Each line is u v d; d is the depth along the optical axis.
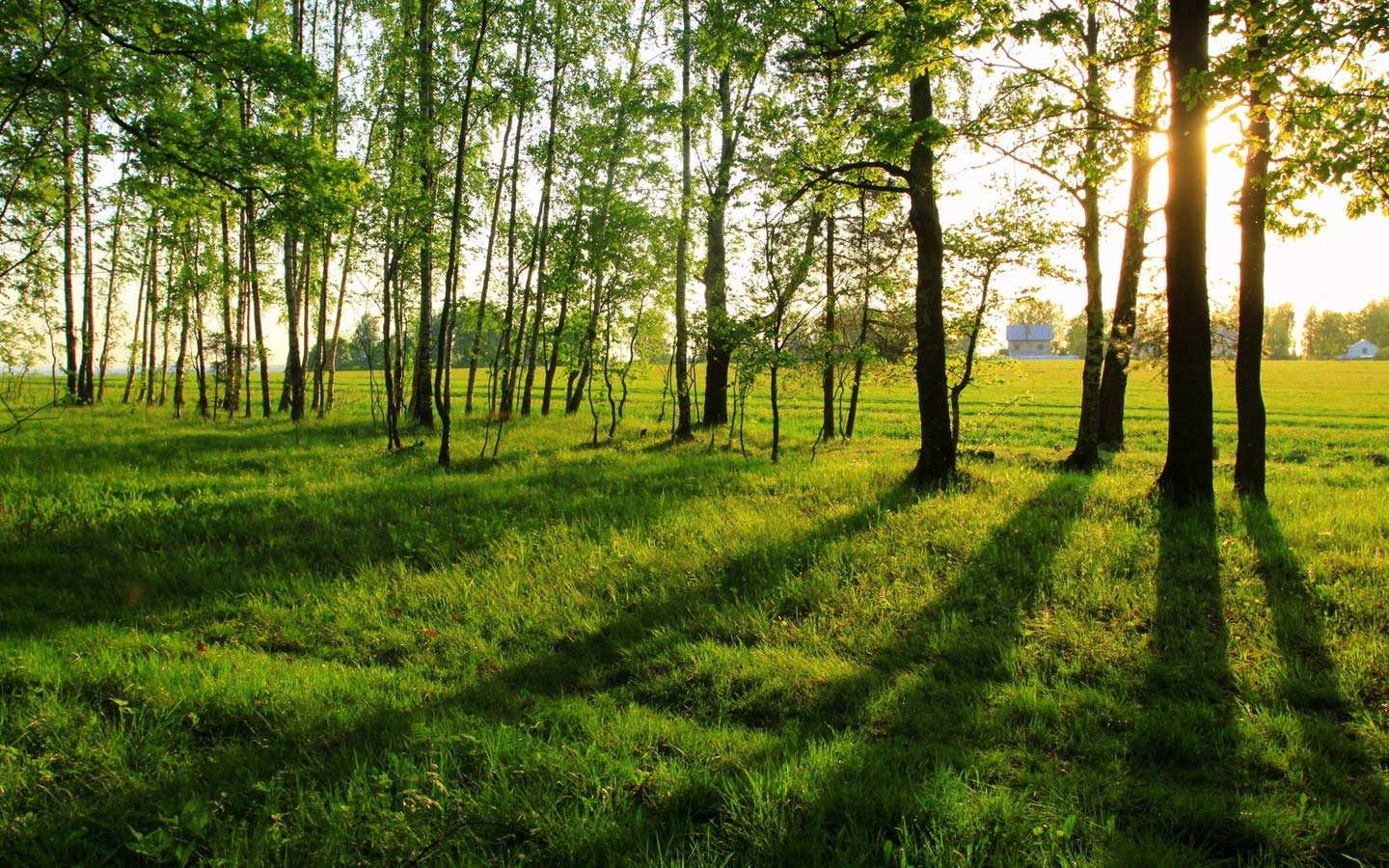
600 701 4.50
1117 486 9.47
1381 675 4.54
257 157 9.97
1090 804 3.36
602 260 16.30
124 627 5.62
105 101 8.89
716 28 15.00
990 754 3.79
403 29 17.05
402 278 15.85
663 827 3.17
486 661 5.14
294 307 20.08
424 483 10.91
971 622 5.57
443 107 14.79
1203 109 8.01
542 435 18.38
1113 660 4.92
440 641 5.45
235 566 7.05
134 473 11.51
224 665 4.74
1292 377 63.59
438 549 7.59
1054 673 4.80
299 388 20.17
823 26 10.98
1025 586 6.15
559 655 5.24
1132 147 9.86
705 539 7.71
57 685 4.24
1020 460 14.57
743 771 3.57
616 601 6.17
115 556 7.23
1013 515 8.14
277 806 3.19
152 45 9.11
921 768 3.62
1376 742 3.85
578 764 3.56
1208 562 6.45
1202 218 8.20
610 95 17.98
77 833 2.98
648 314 18.58
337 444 15.91
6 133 9.21
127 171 10.20
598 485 10.96
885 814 3.23
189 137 9.66
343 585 6.49
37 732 3.76
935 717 4.21
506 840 3.10
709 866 2.88
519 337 22.34
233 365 22.36
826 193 12.66
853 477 10.73
